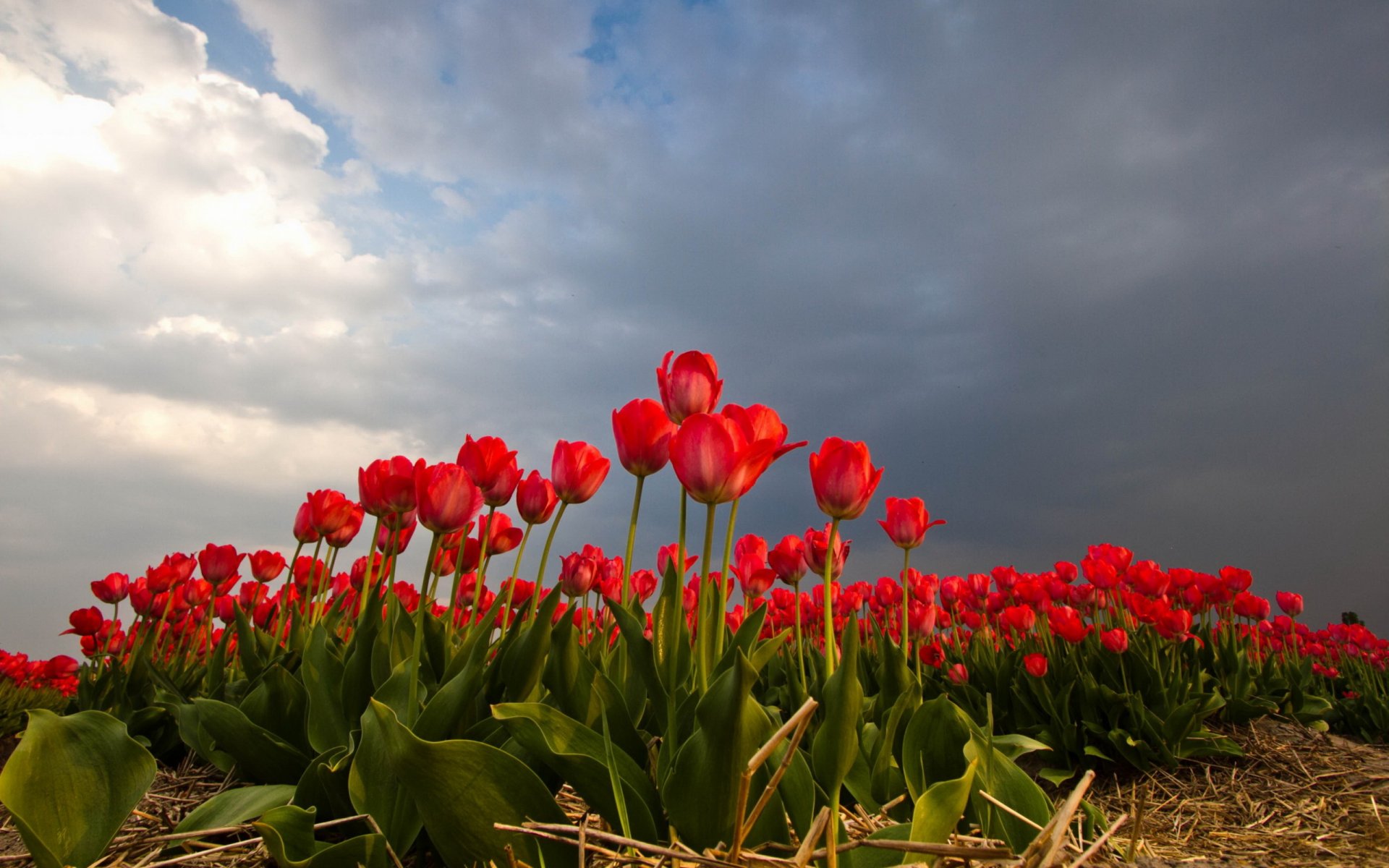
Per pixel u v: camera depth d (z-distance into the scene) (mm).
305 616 2943
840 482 1996
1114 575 5207
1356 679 7090
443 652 2225
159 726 2961
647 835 1489
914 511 2637
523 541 2344
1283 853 3227
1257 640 6730
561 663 1910
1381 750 4863
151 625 3512
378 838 1445
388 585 2219
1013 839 1719
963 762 2023
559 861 1403
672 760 1687
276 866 1676
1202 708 4809
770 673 4262
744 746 1352
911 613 3814
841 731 1400
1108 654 5137
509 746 1798
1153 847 3328
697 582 3271
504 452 2328
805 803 1435
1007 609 5250
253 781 2406
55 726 1495
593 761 1471
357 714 2064
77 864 1423
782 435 1893
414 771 1352
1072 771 4438
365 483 2301
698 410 1958
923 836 1364
